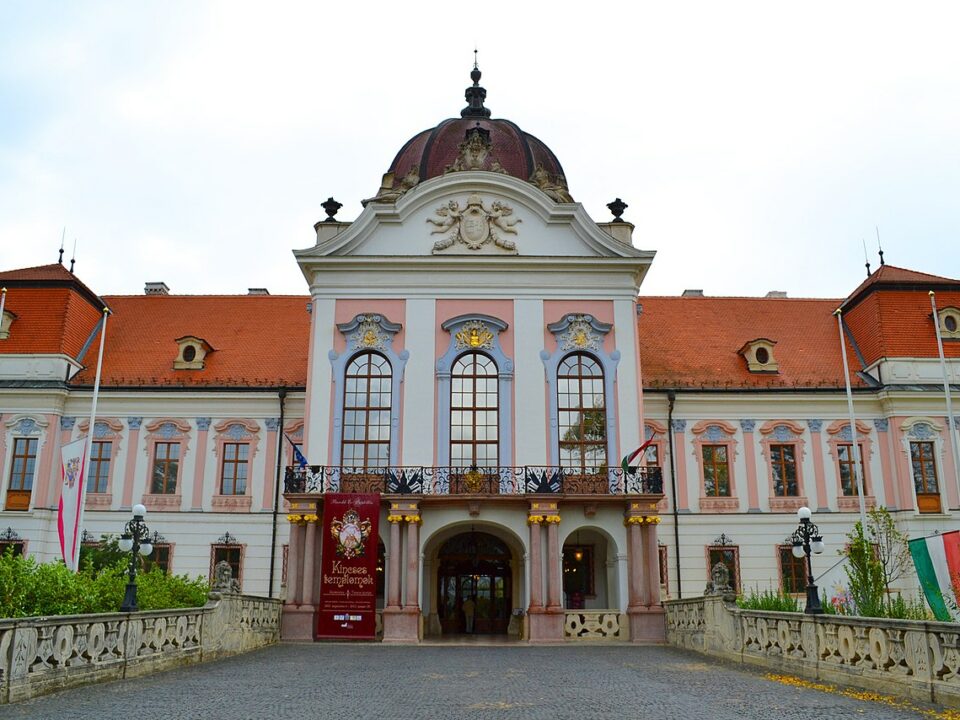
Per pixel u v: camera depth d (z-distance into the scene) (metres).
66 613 16.77
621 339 33.56
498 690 16.22
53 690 14.60
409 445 32.25
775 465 38.19
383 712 13.36
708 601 24.52
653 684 17.09
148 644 18.44
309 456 32.22
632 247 33.97
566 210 34.19
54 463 36.91
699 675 18.69
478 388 33.12
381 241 34.28
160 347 40.78
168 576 24.70
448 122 39.28
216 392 38.38
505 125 39.31
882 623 15.05
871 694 14.86
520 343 33.44
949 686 13.13
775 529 37.38
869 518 35.28
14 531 35.81
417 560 29.89
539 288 33.97
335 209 35.22
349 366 33.31
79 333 39.78
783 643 19.36
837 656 16.81
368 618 29.05
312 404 32.75
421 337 33.38
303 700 14.62
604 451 32.59
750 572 36.94
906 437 37.53
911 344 38.56
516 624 32.53
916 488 37.06
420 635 29.33
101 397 38.12
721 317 43.62
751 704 14.12
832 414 38.59
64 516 28.72
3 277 39.56
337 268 33.97
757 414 38.56
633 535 30.22
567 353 33.38
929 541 19.94
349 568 29.44
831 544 37.16
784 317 43.72
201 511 37.34
